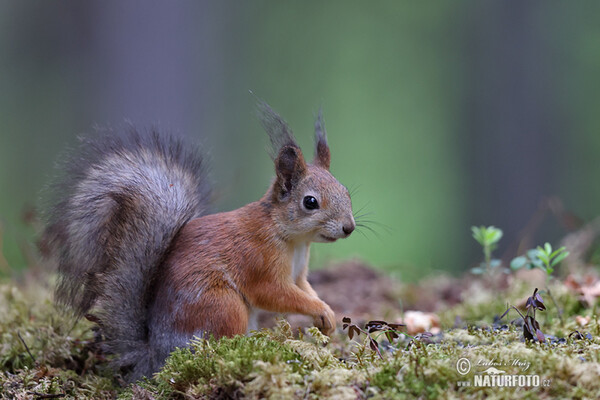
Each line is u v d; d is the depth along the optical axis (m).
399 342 7.99
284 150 8.41
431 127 35.81
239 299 7.93
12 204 30.00
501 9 28.27
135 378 7.88
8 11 33.47
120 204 8.09
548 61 27.92
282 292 8.16
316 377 6.30
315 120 9.36
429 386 6.06
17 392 7.44
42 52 33.62
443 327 9.68
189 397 6.60
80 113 28.52
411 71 36.75
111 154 8.45
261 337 7.23
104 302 7.98
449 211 32.75
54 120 32.97
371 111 36.91
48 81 33.47
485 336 7.73
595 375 6.00
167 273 7.90
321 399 6.09
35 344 8.74
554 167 27.56
